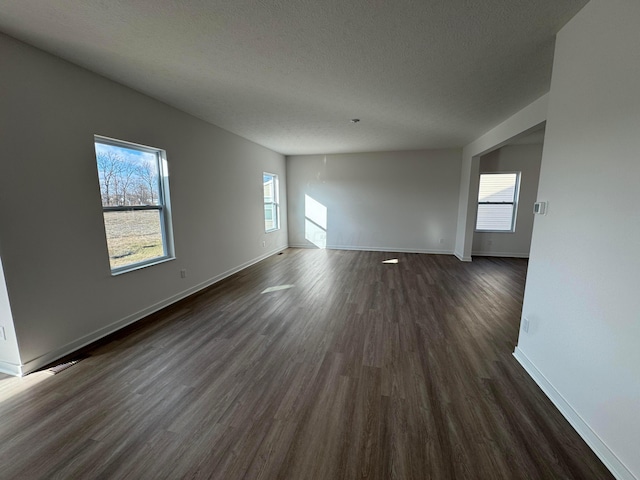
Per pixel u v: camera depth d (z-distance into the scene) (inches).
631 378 50.7
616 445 53.6
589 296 61.6
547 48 82.5
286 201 291.1
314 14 67.3
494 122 161.3
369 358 93.2
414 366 88.8
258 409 70.7
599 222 59.1
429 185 261.1
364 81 106.6
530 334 85.7
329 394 76.2
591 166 61.9
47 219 87.1
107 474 53.8
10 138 77.5
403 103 129.7
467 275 193.6
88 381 80.9
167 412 69.6
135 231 122.2
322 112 144.2
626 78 52.6
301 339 105.7
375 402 73.1
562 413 69.3
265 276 190.1
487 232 256.5
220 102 129.3
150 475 53.7
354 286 169.0
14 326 80.6
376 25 71.8
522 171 243.4
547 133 79.4
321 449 59.5
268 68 95.7
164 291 135.7
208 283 169.0
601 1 59.2
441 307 136.9
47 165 86.4
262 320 122.0
